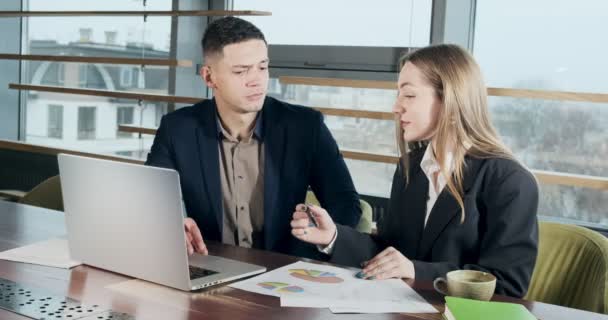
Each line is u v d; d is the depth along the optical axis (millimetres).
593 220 2842
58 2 4152
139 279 1661
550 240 2041
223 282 1632
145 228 1595
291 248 2268
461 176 1852
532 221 1756
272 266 1790
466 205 1826
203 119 2266
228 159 2256
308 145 2270
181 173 2248
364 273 1705
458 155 1846
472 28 3074
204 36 2180
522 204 1761
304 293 1562
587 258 1924
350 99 3301
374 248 1969
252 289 1588
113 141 3982
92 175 1671
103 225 1688
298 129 2271
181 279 1563
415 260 1821
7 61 4277
